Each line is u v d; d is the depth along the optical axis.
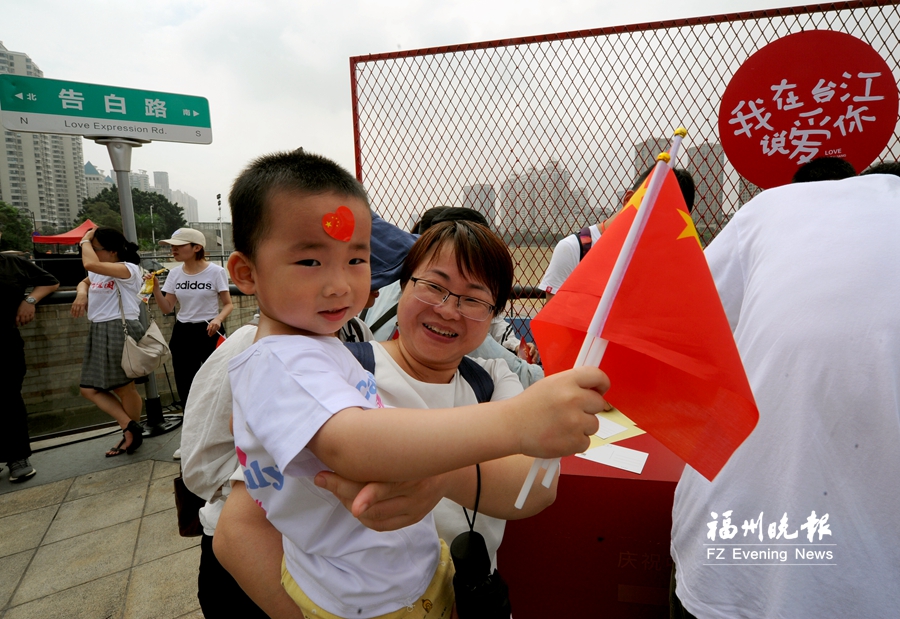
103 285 3.65
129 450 3.69
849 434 0.85
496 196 2.80
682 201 0.66
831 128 2.42
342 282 0.64
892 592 0.83
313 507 0.72
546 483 0.62
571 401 0.50
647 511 1.40
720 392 0.66
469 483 0.78
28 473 3.32
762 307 1.00
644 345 0.60
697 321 0.61
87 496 3.09
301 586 0.77
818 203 1.05
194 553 2.50
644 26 2.58
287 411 0.58
